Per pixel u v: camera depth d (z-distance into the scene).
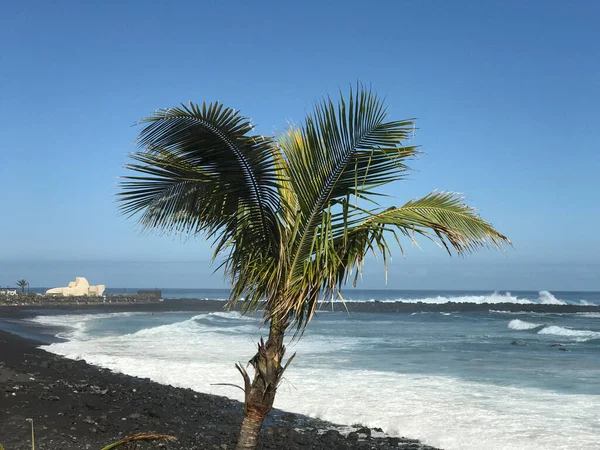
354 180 5.46
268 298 5.64
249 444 5.50
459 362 19.97
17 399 9.90
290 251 5.62
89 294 89.19
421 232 5.38
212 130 5.14
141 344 24.23
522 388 14.40
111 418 9.45
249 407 5.52
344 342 27.95
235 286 5.89
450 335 33.81
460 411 11.59
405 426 10.47
